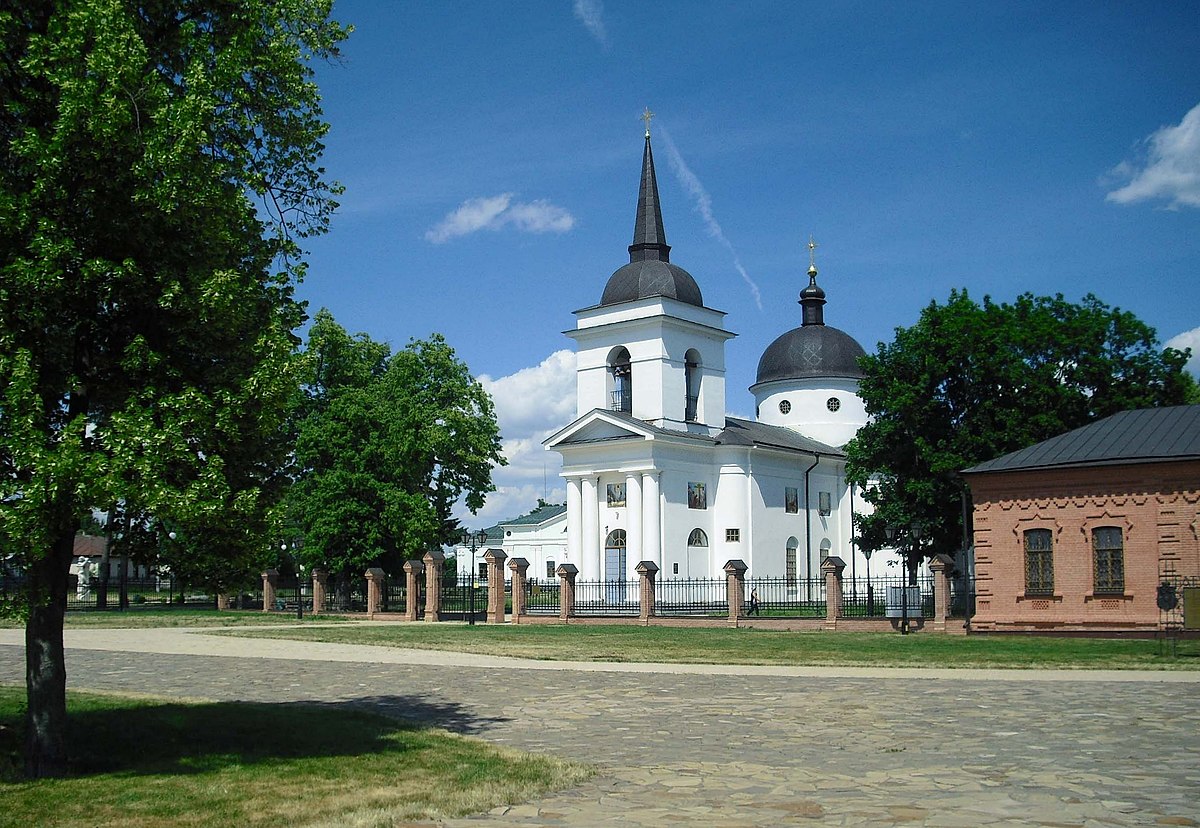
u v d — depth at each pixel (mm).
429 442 60875
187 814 11039
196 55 14031
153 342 13484
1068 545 37094
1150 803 10922
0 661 29188
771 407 82438
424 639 38031
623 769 13297
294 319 15258
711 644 34469
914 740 15094
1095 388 49344
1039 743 14664
